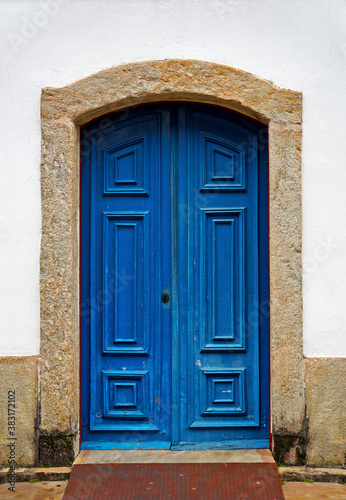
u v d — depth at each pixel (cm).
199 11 331
